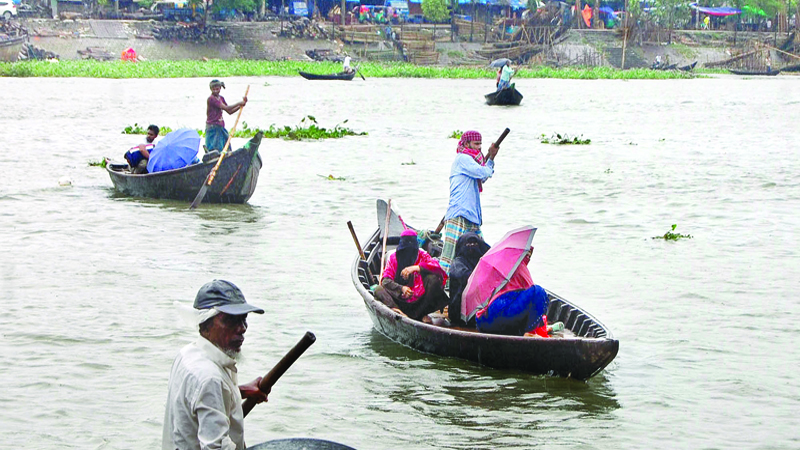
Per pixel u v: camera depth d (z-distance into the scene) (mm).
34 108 67562
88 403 13344
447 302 16609
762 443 12188
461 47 162000
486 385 14250
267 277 20656
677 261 22516
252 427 12633
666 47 173750
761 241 24859
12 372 14484
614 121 65125
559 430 12594
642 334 16812
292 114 67062
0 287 19359
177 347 15836
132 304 18297
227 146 29297
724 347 16094
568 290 19844
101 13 145250
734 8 183250
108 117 61312
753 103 86250
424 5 158750
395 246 19891
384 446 12062
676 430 12594
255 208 29297
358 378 14516
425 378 14531
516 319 15102
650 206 30312
